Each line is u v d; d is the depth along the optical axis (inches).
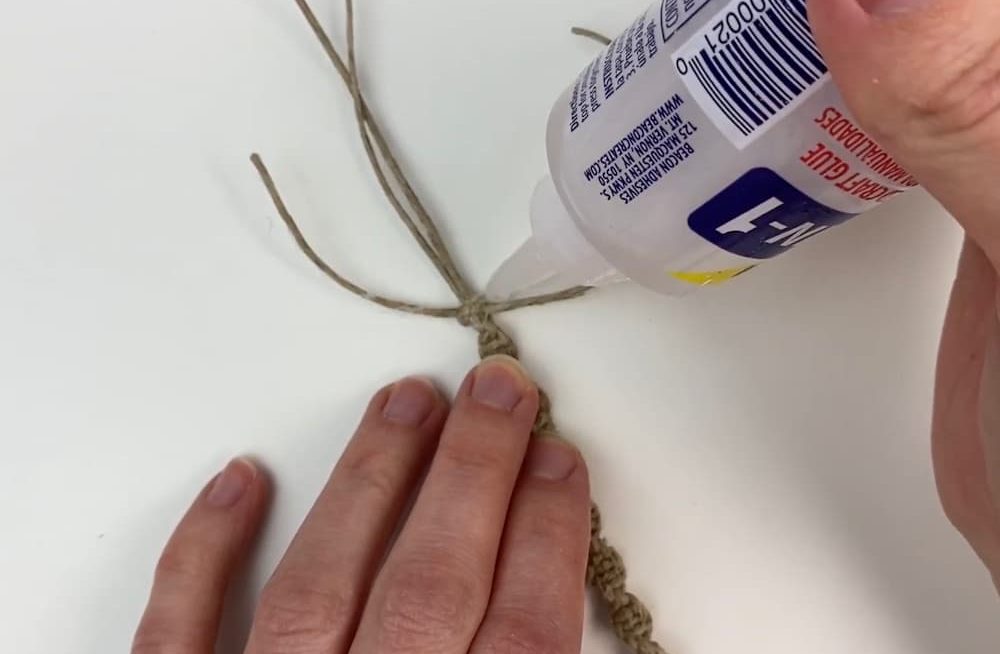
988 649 7.0
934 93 3.8
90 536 7.1
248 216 7.1
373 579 6.9
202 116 7.1
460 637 6.5
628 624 6.9
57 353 7.1
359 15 7.1
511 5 7.1
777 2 4.2
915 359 7.0
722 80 4.5
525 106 7.1
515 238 7.1
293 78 7.1
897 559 7.0
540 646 6.4
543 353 7.1
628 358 7.1
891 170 4.5
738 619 7.1
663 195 5.1
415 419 7.0
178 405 7.1
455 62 7.1
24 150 7.1
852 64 3.9
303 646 6.7
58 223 7.1
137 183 7.1
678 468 7.1
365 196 7.1
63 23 7.1
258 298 7.1
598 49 7.1
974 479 6.4
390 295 7.1
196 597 6.9
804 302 7.0
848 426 7.0
